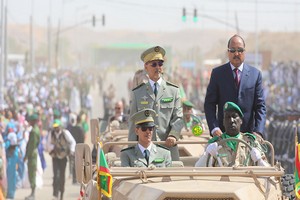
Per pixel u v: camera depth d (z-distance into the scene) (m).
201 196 14.40
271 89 87.19
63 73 132.00
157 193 14.50
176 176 15.62
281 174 15.36
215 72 18.53
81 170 15.45
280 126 34.16
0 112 38.84
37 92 85.44
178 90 18.88
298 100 86.31
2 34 68.38
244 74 18.41
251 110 18.48
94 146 24.23
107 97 90.25
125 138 23.06
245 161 16.62
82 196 16.39
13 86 82.12
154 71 18.66
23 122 43.44
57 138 33.00
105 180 14.94
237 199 14.33
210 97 18.55
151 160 16.98
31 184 33.44
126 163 16.98
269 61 136.50
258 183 15.28
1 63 67.31
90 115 88.31
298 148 15.55
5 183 25.22
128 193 15.05
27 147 33.31
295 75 95.19
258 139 17.67
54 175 33.06
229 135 16.95
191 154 22.05
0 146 25.23
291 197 17.69
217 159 16.69
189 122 24.67
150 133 17.02
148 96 18.67
